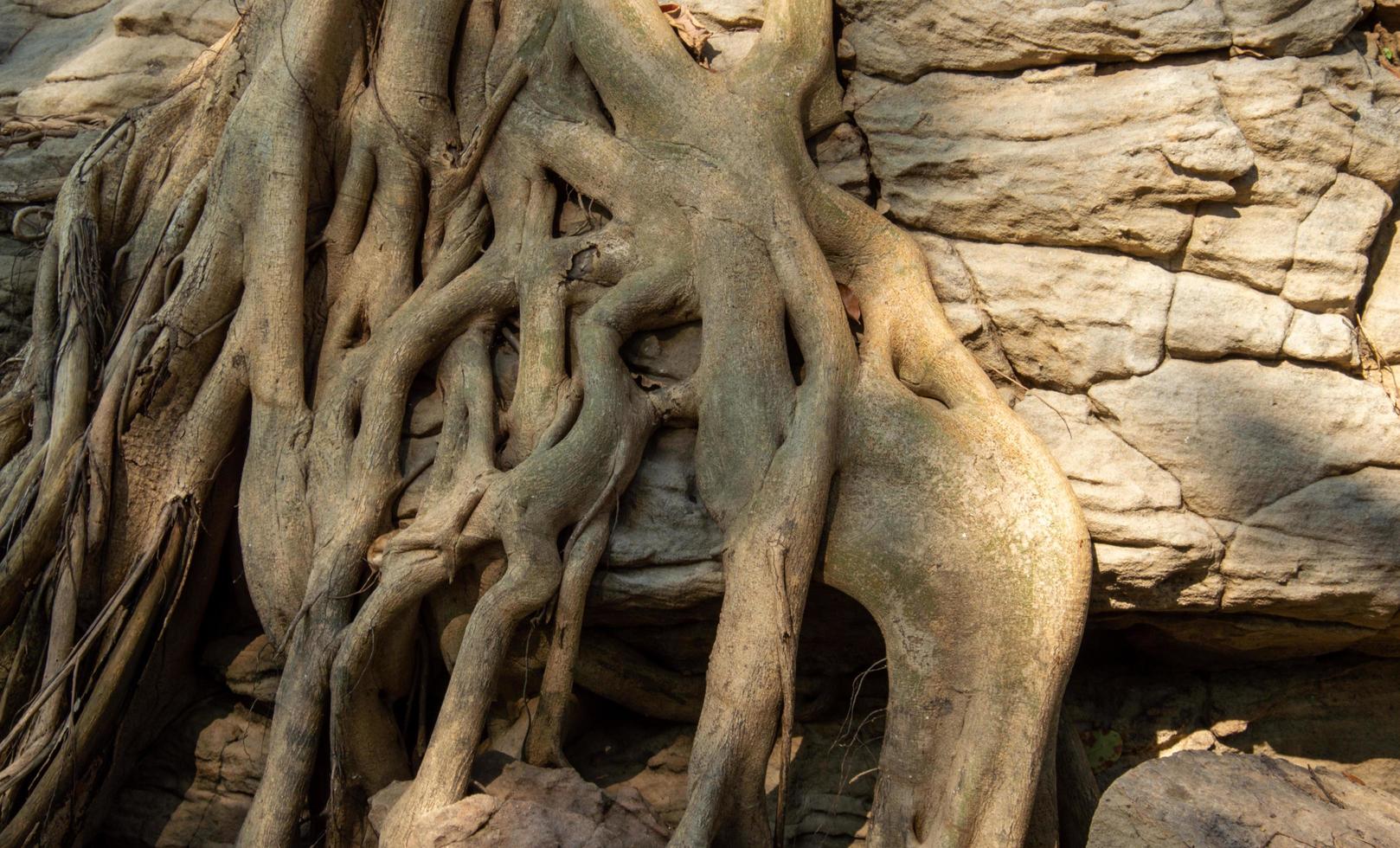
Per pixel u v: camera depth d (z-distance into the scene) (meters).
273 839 5.33
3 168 7.53
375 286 6.21
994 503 5.02
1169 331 5.66
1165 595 5.48
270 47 6.30
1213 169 5.57
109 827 6.24
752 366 5.43
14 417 6.40
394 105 6.26
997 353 5.91
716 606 5.52
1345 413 5.49
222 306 6.17
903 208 6.09
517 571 5.20
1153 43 5.80
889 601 5.07
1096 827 4.56
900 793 4.92
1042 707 4.71
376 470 5.69
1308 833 4.35
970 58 6.08
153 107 6.90
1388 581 5.29
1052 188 5.79
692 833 4.69
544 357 5.76
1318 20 5.73
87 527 5.90
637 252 5.85
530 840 4.70
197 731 6.32
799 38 6.11
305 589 5.69
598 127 6.12
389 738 5.61
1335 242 5.65
